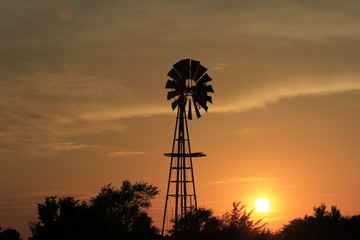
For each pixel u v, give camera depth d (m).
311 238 75.81
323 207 83.12
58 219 77.19
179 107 75.12
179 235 62.56
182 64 74.94
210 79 74.81
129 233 75.00
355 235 75.81
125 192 88.38
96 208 79.69
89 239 74.31
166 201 74.81
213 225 56.06
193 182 75.31
